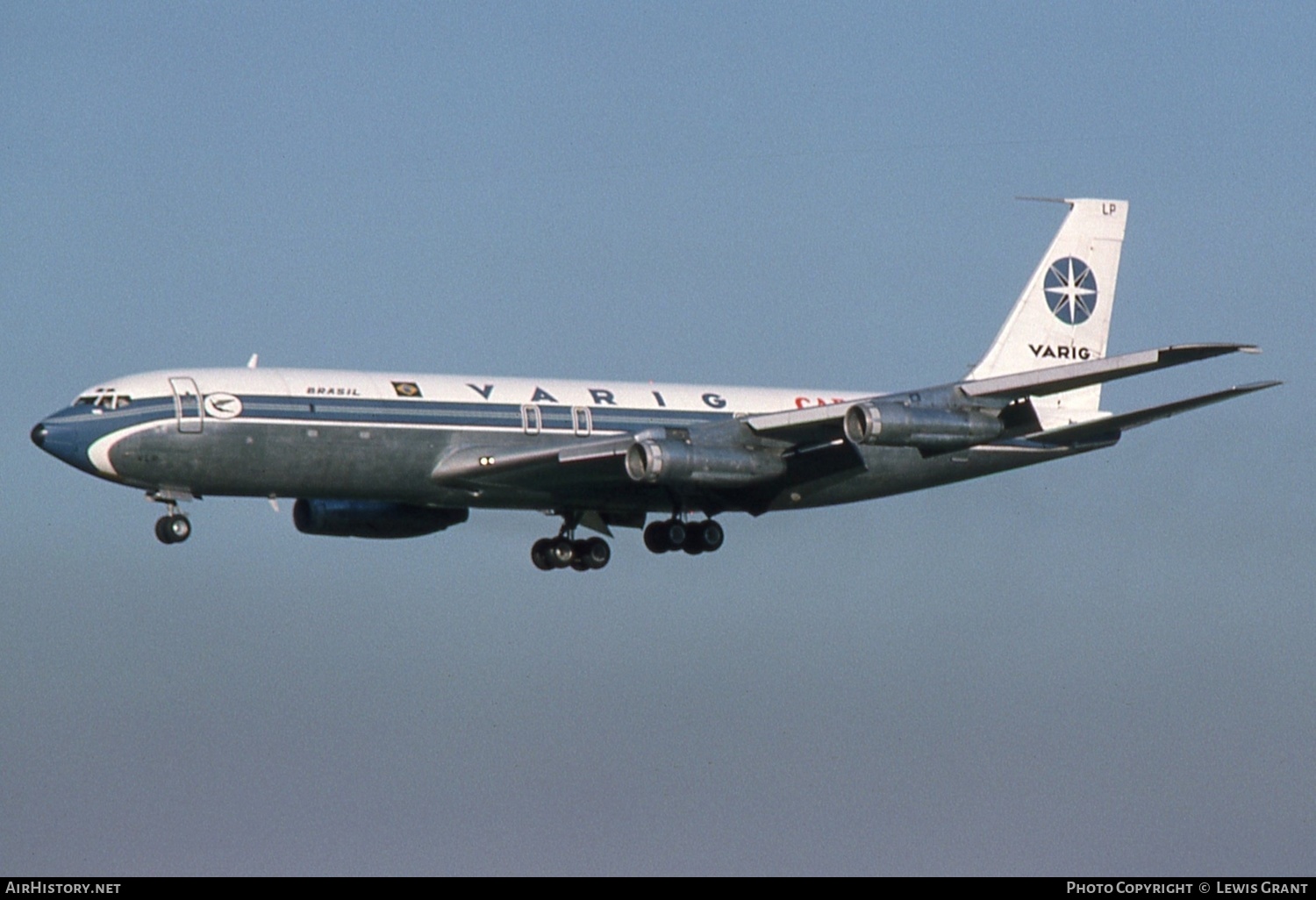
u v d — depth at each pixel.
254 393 178.38
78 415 174.75
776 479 187.75
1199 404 180.75
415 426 183.00
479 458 184.00
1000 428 182.12
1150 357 166.62
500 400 188.88
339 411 180.38
